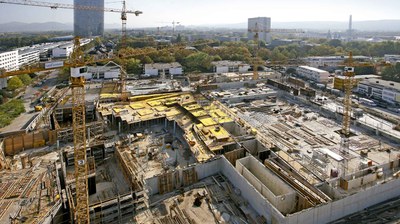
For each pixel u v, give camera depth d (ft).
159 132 357.41
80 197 210.18
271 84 567.18
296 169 278.26
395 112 455.63
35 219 199.62
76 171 215.10
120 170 285.23
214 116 385.91
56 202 215.72
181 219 216.33
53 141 325.21
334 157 290.15
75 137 217.56
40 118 397.19
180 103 433.89
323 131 369.30
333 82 607.78
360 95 553.64
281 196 221.25
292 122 395.96
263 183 260.21
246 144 314.35
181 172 255.09
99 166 292.81
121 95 477.36
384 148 323.98
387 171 275.80
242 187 243.19
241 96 490.49
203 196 241.55
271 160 283.59
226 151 307.37
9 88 524.93
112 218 215.10
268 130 370.32
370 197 231.30
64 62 263.49
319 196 230.07
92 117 429.38
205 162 265.75
